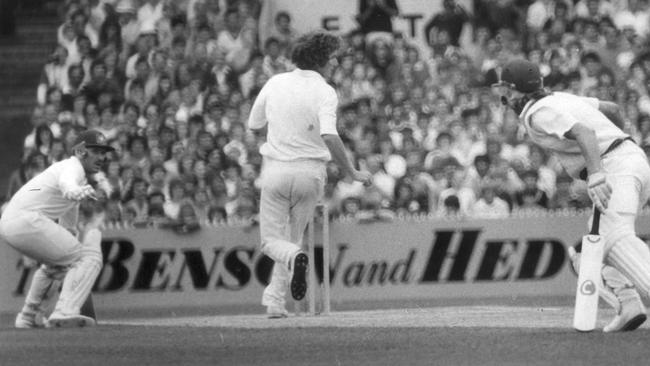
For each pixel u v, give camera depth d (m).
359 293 53.62
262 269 52.75
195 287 52.56
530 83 30.11
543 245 54.25
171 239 52.44
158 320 42.53
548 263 54.28
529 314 39.53
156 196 62.78
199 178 66.06
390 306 50.25
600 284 29.77
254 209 63.09
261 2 80.50
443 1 79.69
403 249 53.94
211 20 77.88
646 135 69.31
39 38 91.31
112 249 52.19
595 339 28.33
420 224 54.00
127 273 52.28
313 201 37.22
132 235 52.31
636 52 74.81
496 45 76.50
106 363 27.16
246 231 52.75
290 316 40.22
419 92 72.88
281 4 81.50
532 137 30.55
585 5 76.88
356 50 77.56
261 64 75.56
